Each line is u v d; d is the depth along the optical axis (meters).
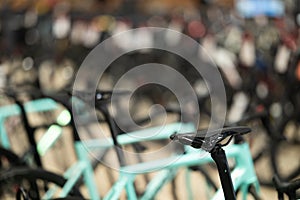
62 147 4.93
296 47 7.36
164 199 4.04
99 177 4.11
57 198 3.36
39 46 13.39
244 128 2.61
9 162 4.01
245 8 10.02
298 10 9.35
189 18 13.24
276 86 7.17
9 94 4.25
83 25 13.38
